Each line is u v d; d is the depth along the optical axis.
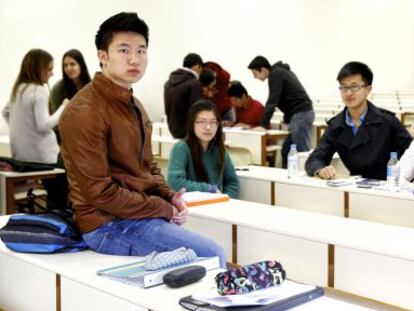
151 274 1.62
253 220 2.56
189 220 2.76
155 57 7.98
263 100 9.52
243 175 3.65
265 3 9.50
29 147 4.22
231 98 6.55
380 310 2.23
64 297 1.80
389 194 2.95
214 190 3.28
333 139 3.58
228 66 9.01
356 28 10.95
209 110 3.35
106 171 1.96
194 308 1.40
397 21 11.39
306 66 10.27
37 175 3.84
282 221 2.54
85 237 2.04
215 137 3.45
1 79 6.40
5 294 2.09
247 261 2.54
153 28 7.91
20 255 2.00
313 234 2.29
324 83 10.62
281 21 9.79
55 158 4.27
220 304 1.37
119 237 2.00
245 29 9.21
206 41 8.64
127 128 2.02
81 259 1.95
